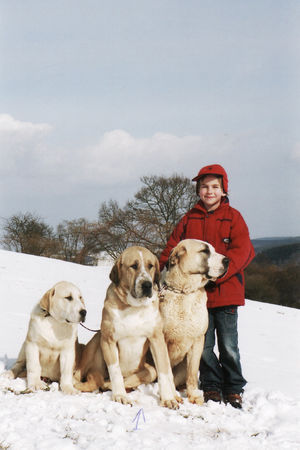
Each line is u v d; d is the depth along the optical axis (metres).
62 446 3.21
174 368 5.08
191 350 4.80
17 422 3.64
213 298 4.91
